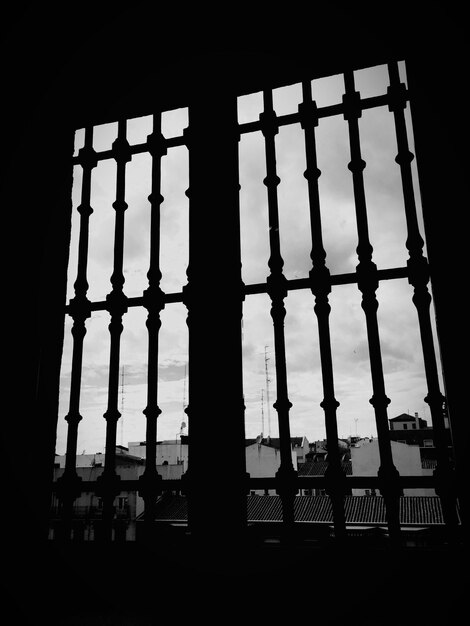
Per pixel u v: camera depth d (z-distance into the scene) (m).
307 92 2.45
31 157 2.61
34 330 2.46
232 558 1.94
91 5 2.47
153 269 2.41
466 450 1.84
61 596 2.02
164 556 2.01
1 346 2.34
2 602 1.92
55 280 2.61
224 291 2.27
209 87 2.55
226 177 2.42
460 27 2.18
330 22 2.36
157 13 2.47
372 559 1.83
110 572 2.04
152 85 2.62
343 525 1.92
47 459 2.40
